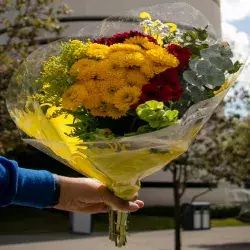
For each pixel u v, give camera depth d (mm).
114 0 25156
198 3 25953
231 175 12094
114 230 2645
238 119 12016
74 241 15359
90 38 2895
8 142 9055
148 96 2340
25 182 2350
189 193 24625
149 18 2943
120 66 2377
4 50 9211
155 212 24625
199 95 2449
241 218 23641
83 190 2549
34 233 17047
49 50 2820
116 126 2400
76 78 2424
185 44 2719
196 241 16641
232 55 2609
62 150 2529
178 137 2363
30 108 2611
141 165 2465
